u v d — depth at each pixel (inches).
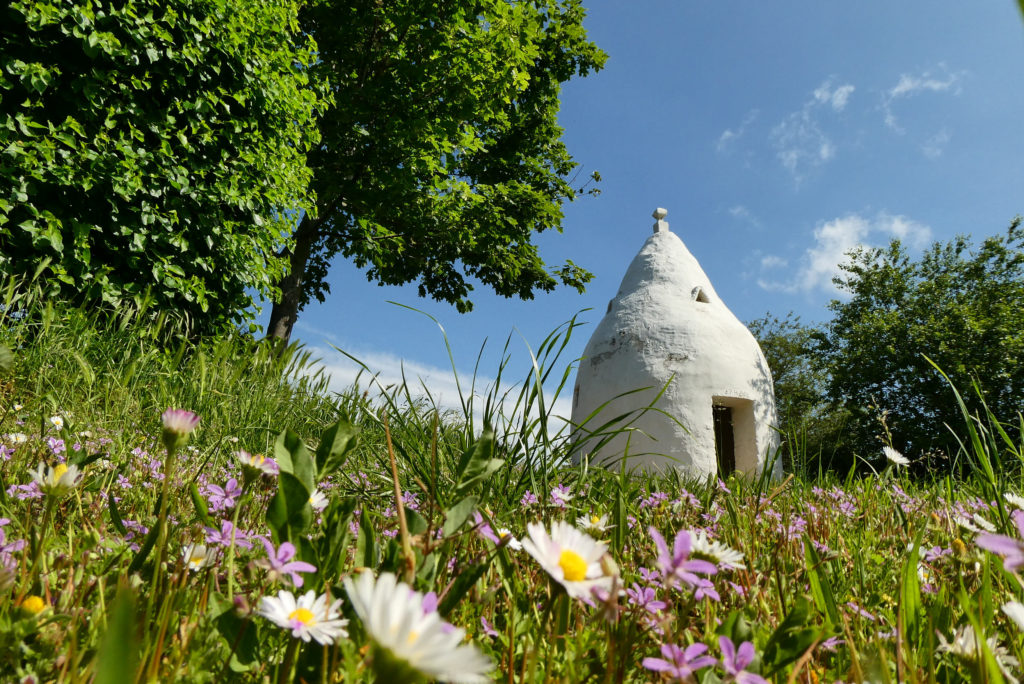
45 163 173.3
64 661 24.1
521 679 26.0
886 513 84.2
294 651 22.8
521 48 429.4
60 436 91.6
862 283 724.0
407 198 433.4
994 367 557.9
